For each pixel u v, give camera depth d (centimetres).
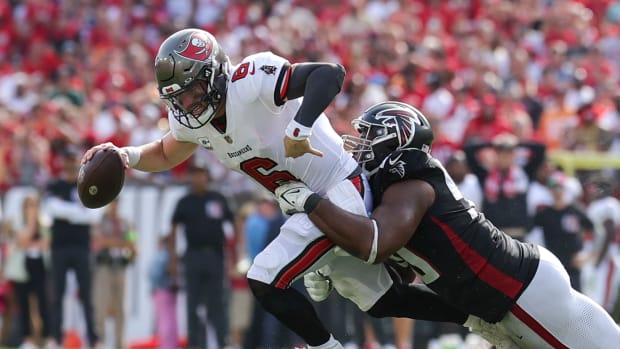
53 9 4584
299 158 1437
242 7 4547
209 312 2720
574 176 2845
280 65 1373
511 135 3259
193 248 2703
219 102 1391
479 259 1463
